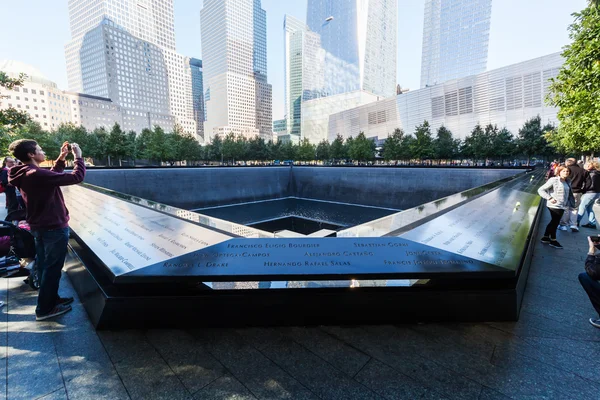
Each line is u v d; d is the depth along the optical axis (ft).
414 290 8.51
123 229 11.88
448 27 352.90
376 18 371.76
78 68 343.46
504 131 133.28
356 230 11.67
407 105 233.55
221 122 474.08
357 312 8.35
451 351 7.29
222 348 7.37
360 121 273.13
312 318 8.30
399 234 10.89
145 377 6.37
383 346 7.47
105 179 77.15
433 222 12.73
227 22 479.82
